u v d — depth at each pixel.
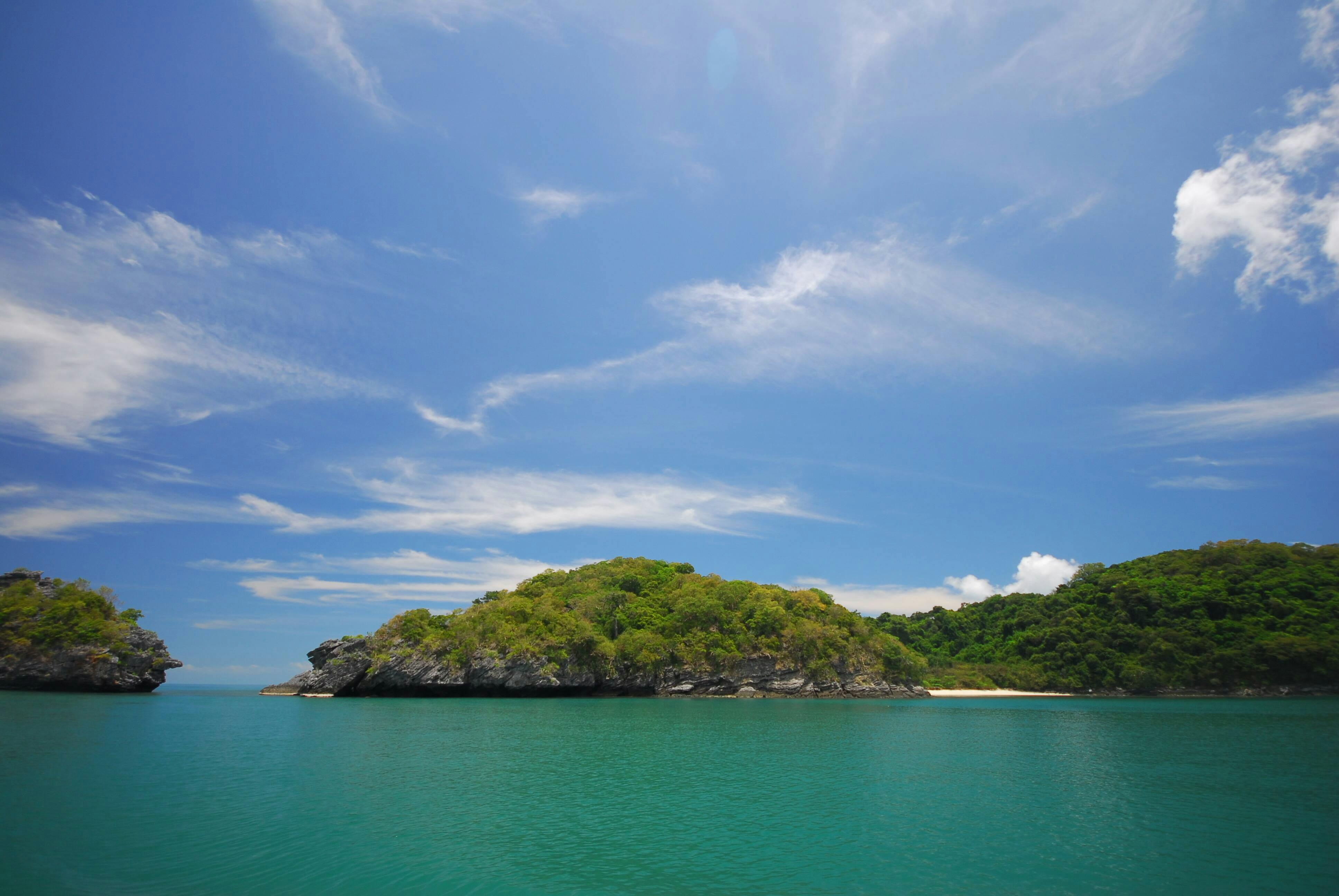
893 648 153.62
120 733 64.00
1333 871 26.81
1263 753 57.22
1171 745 62.59
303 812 34.56
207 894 23.58
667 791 41.28
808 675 141.38
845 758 54.44
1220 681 141.00
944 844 30.22
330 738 63.47
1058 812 36.12
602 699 130.50
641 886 25.11
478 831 31.91
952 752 58.22
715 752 57.34
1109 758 54.22
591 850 29.28
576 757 54.22
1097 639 159.25
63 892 23.42
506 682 124.19
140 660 127.69
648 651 136.00
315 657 138.88
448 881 25.31
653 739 66.06
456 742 61.94
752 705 117.12
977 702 129.88
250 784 41.44
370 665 129.12
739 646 141.00
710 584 160.12
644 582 164.75
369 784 42.19
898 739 66.56
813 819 34.66
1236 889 24.86
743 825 33.41
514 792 40.66
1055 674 160.12
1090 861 27.91
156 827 31.34
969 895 24.17
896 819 34.69
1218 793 41.09
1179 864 27.69
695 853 28.92
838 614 156.25
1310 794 40.84
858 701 130.50
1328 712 100.38
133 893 23.53
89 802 35.91
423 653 125.81
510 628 130.25
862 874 26.33
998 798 39.72
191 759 49.97
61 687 120.69
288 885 24.53
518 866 27.12
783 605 153.50
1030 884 25.30
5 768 44.62
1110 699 142.62
